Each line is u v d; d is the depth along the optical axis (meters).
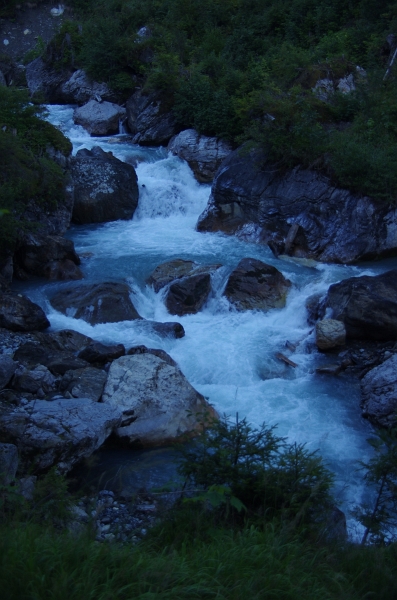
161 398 10.16
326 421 10.52
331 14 29.09
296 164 18.52
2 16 39.16
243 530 5.61
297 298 14.56
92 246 17.55
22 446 8.53
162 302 14.59
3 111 18.91
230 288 14.53
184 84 24.59
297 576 4.75
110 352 11.76
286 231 17.88
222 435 6.61
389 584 5.07
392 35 24.91
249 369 12.09
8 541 4.39
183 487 6.52
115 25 30.59
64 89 29.94
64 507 6.45
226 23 32.94
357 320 12.77
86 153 20.80
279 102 19.33
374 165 17.03
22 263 15.37
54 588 3.91
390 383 10.60
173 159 22.73
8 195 15.01
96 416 9.33
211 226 19.27
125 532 7.05
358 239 16.95
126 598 4.09
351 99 21.12
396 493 6.78
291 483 6.27
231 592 4.34
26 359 11.32
